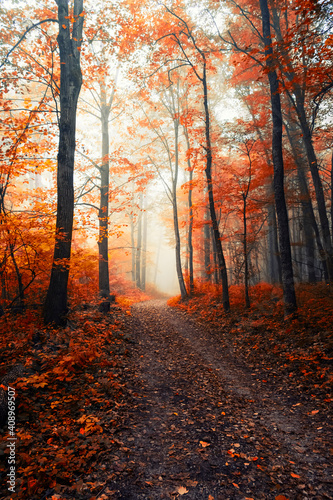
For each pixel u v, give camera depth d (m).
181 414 4.73
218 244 12.84
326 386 5.18
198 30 13.30
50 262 9.08
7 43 9.30
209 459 3.47
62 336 6.90
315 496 2.80
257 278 21.77
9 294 10.05
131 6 12.66
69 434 3.69
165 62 13.66
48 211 9.27
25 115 8.98
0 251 8.23
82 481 2.95
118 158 13.59
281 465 3.32
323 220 11.80
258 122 12.87
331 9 5.42
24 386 4.44
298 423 4.32
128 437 3.91
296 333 7.91
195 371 6.95
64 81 8.25
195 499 2.82
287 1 11.29
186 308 16.03
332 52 5.95
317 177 11.92
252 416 4.65
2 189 8.52
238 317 11.27
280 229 9.52
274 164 9.68
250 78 15.74
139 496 2.85
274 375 6.35
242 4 13.04
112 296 16.47
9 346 5.84
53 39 9.73
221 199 13.21
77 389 4.96
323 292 10.83
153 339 9.91
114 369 6.26
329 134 13.34
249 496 2.85
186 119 13.72
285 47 6.27
